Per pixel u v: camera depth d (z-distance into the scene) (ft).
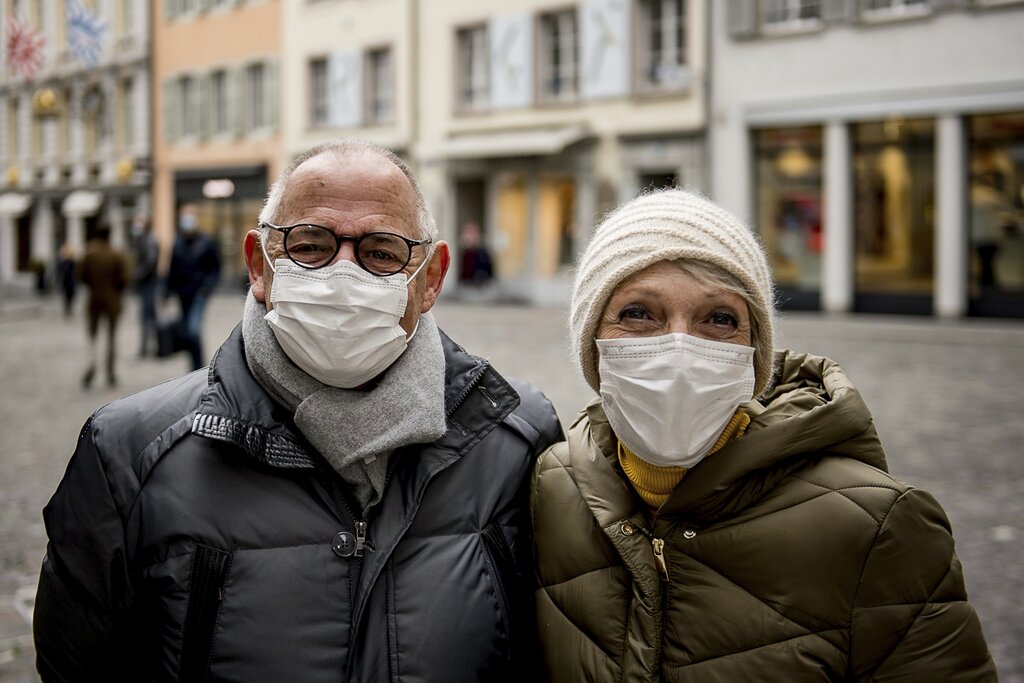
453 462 6.59
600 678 6.13
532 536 6.84
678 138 75.61
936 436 27.91
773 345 6.31
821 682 5.67
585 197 81.56
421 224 6.66
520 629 6.62
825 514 5.80
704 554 5.97
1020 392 35.22
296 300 6.16
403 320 6.47
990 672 5.73
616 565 6.31
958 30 62.44
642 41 78.07
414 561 6.34
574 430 6.89
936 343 51.98
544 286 84.07
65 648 6.41
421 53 93.20
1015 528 19.16
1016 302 62.13
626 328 6.17
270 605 6.01
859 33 66.39
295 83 105.70
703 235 6.02
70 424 31.81
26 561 17.62
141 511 6.21
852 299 68.54
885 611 5.68
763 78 70.90
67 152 134.62
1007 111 61.72
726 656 5.83
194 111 118.21
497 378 6.91
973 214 63.62
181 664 5.98
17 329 72.38
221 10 113.39
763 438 5.88
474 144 85.92
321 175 6.40
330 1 100.99
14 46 87.61
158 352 39.88
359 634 6.10
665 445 5.95
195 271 39.68
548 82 84.84
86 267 40.22
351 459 6.16
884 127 66.59
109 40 126.00
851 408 5.94
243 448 6.15
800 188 70.59
